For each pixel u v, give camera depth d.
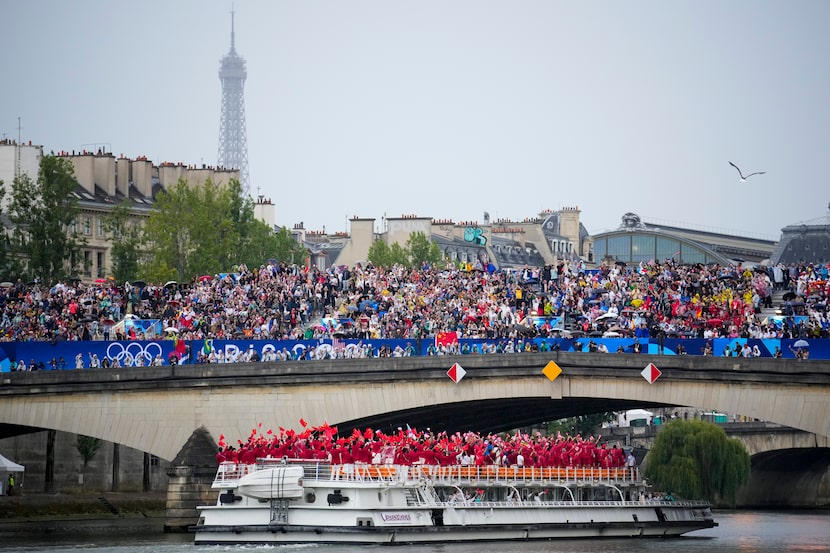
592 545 144.75
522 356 158.12
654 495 162.62
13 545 139.12
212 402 162.12
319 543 136.75
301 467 136.75
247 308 188.12
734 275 190.88
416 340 167.38
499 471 146.62
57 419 162.12
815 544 148.38
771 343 156.75
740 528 173.00
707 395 152.75
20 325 182.12
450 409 167.75
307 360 162.75
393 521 138.12
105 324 181.88
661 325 175.25
